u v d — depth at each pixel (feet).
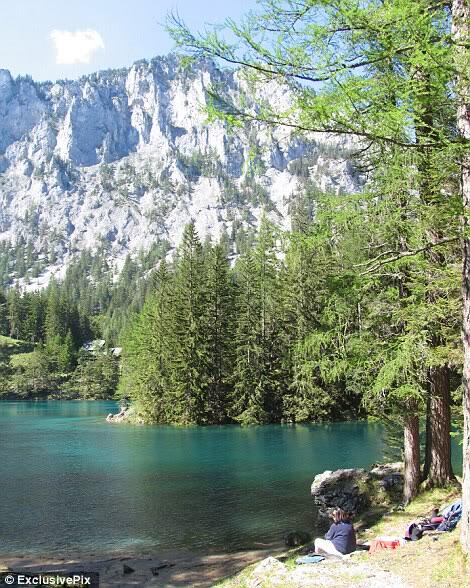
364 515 49.26
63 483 75.41
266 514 58.08
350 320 41.09
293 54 20.63
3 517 58.18
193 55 21.67
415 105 19.76
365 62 21.38
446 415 44.91
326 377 41.68
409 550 27.30
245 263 192.85
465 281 24.20
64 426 165.17
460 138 20.85
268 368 177.68
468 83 19.53
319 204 33.53
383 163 27.78
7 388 335.47
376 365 40.22
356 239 36.94
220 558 44.09
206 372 174.91
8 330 453.99
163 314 190.80
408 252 30.19
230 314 189.26
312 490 55.06
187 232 189.78
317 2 20.11
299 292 170.71
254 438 128.67
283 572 27.73
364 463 90.07
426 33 18.88
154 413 174.60
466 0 21.01
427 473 45.80
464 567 22.53
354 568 25.79
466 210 22.49
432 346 41.04
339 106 19.48
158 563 43.19
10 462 94.38
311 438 126.62
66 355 369.71
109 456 101.24
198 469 86.43
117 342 435.53
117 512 59.82
